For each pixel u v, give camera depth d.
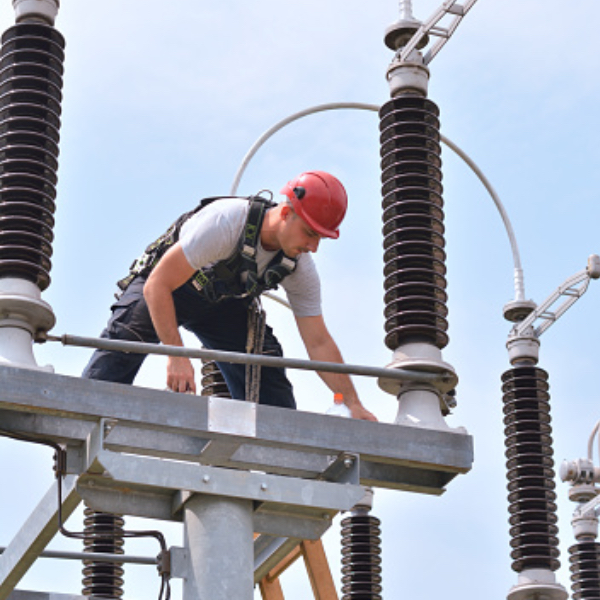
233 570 9.11
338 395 10.02
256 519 9.62
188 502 9.27
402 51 10.88
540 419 13.03
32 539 10.02
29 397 8.71
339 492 9.34
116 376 10.75
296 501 9.24
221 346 11.10
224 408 9.12
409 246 10.34
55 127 10.00
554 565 12.45
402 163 10.51
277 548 10.70
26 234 9.53
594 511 15.09
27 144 9.83
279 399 11.17
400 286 10.18
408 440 9.59
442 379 9.91
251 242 10.16
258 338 10.86
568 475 15.16
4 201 9.70
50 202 9.83
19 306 9.15
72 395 8.81
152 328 10.77
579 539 14.99
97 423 8.94
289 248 10.24
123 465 8.90
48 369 8.90
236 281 10.37
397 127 10.62
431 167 10.56
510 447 12.96
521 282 13.88
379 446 9.49
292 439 9.25
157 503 9.50
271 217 10.24
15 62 10.05
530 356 13.51
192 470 9.08
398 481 10.01
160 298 10.08
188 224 10.31
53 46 10.16
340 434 9.41
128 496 9.44
